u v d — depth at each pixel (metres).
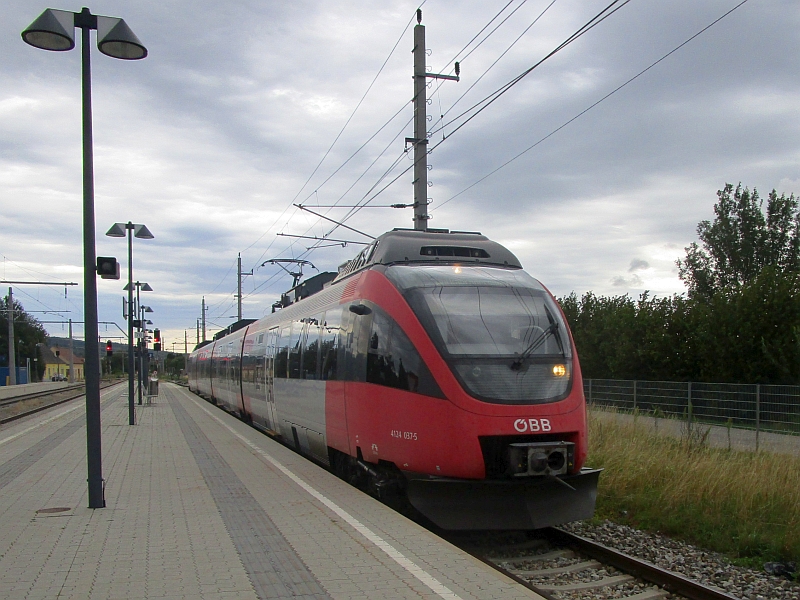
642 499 10.25
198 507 8.67
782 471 10.51
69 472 11.79
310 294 16.42
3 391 47.00
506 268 10.23
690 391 17.70
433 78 16.53
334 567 6.08
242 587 5.55
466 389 8.20
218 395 31.19
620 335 27.20
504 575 5.86
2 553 6.57
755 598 6.87
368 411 9.55
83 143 8.66
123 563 6.22
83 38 8.70
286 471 11.70
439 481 8.16
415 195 16.25
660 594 6.80
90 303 8.72
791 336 21.22
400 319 9.10
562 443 8.12
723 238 41.56
